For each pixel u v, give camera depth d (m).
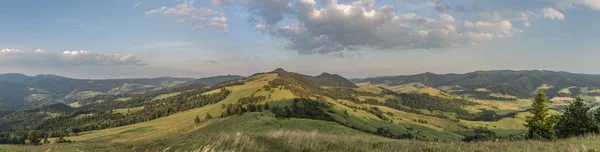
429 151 14.29
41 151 14.45
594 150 11.87
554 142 16.91
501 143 16.89
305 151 14.01
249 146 14.05
